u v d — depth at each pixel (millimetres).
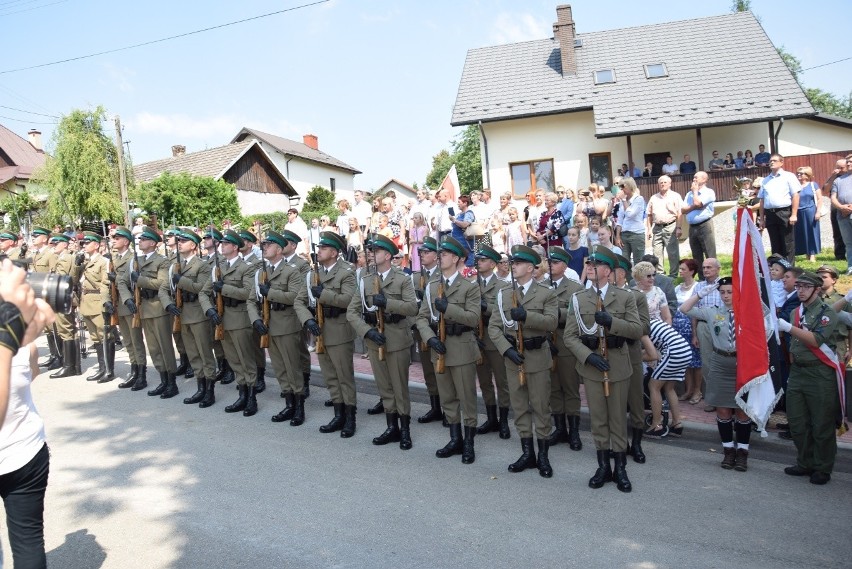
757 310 5738
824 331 5484
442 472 6082
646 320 6211
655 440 6828
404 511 5227
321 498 5520
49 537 4977
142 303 8945
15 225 23094
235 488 5781
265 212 34188
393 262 7348
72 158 22719
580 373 5738
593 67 23344
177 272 8461
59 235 11227
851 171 10289
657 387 6688
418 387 8688
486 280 7371
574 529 4852
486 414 7875
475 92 23656
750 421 5953
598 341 5586
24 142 39062
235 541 4805
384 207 14133
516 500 5398
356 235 13195
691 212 11094
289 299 7508
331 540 4770
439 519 5066
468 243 11789
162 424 7746
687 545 4578
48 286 3139
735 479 5770
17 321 2619
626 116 20844
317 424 7668
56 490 5875
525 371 5973
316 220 14516
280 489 5734
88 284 9945
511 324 5965
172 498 5617
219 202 24328
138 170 34562
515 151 22750
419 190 14188
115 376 10227
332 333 7156
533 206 14617
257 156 35219
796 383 5676
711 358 6113
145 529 5051
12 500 3465
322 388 9383
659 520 4977
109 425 7770
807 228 11219
